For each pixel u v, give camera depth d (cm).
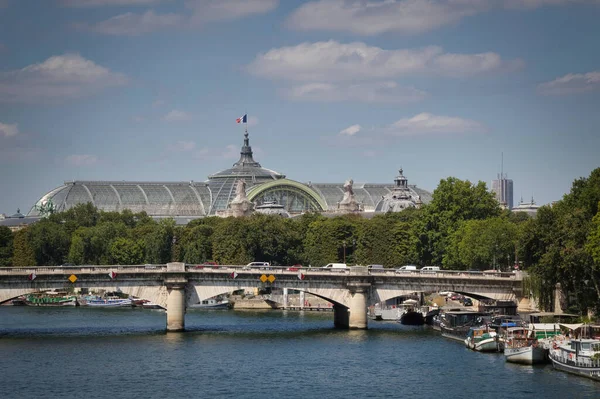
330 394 17838
